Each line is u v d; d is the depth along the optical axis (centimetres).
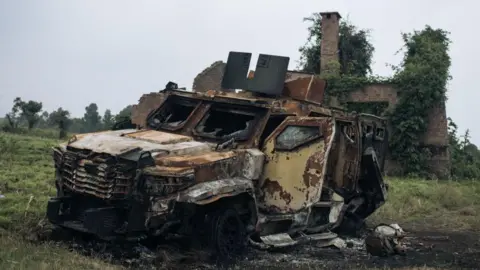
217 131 932
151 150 774
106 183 735
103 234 735
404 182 2092
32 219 867
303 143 907
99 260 689
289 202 898
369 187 1163
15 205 933
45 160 1520
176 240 820
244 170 860
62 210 808
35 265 600
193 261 765
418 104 2619
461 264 860
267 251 879
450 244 1055
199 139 916
